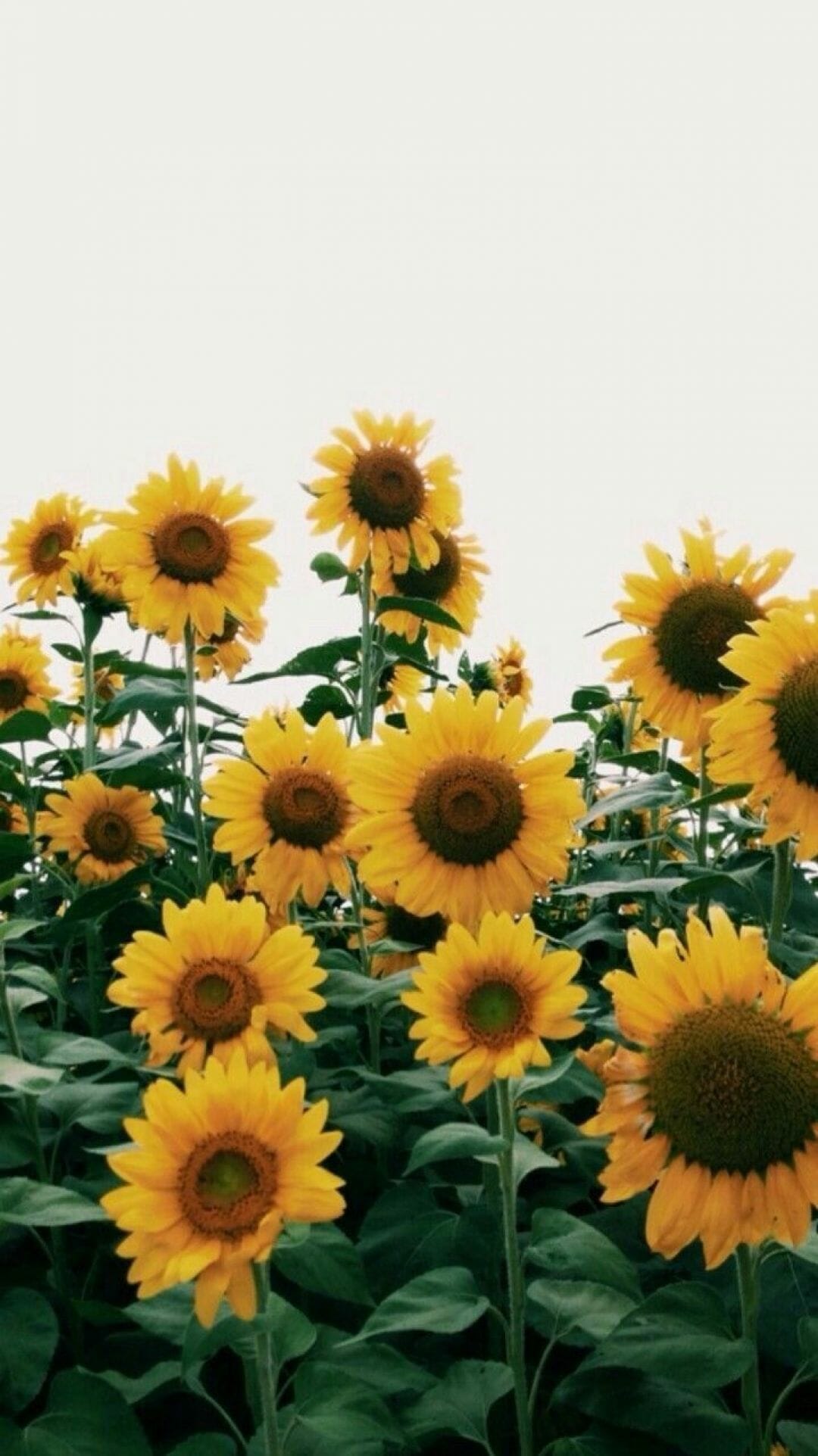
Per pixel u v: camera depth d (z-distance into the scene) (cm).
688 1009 105
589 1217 128
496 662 261
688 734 150
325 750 153
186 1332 105
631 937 107
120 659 195
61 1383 110
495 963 113
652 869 163
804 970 130
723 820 162
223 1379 127
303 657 187
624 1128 105
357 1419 106
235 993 123
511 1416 121
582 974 163
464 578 212
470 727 136
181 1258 96
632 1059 105
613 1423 107
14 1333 113
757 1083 102
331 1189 98
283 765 153
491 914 114
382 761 135
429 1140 113
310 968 125
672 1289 107
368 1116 133
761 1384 121
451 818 133
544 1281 114
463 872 134
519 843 134
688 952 105
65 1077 138
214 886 125
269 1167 98
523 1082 118
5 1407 110
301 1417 106
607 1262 112
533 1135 133
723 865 156
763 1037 103
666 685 150
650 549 150
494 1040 112
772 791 126
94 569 193
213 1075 99
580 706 207
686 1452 108
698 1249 124
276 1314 110
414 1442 111
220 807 151
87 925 166
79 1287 131
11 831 203
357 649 189
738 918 163
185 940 124
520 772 135
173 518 177
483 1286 124
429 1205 127
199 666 204
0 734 181
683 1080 103
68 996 167
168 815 201
